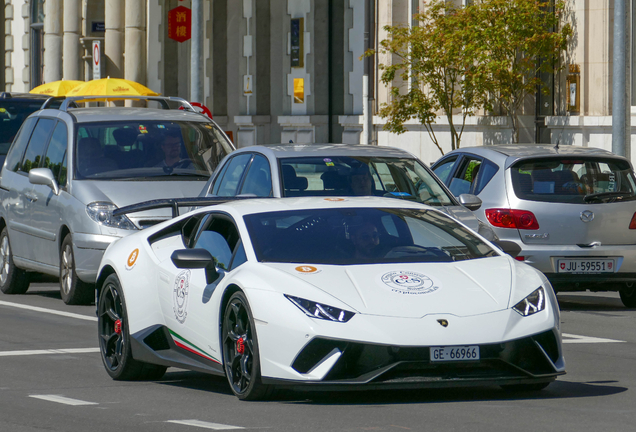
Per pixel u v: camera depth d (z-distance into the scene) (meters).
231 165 25.38
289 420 13.73
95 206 26.00
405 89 57.62
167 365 16.77
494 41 44.25
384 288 14.48
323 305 14.15
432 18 47.28
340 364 13.91
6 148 40.81
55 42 89.19
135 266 17.70
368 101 55.31
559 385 16.38
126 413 14.69
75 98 30.64
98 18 87.88
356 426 13.31
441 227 16.73
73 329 23.34
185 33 60.59
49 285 32.50
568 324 24.05
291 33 67.25
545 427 13.15
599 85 46.66
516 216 25.75
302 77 66.75
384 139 58.81
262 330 14.42
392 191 23.28
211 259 15.87
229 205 17.11
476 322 14.08
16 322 24.38
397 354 13.77
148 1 82.62
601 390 15.92
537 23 45.09
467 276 15.05
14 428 13.82
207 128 29.73
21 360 19.53
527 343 14.23
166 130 29.02
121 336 17.81
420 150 55.72
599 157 26.58
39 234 28.41
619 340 21.58
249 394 14.90
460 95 47.34
